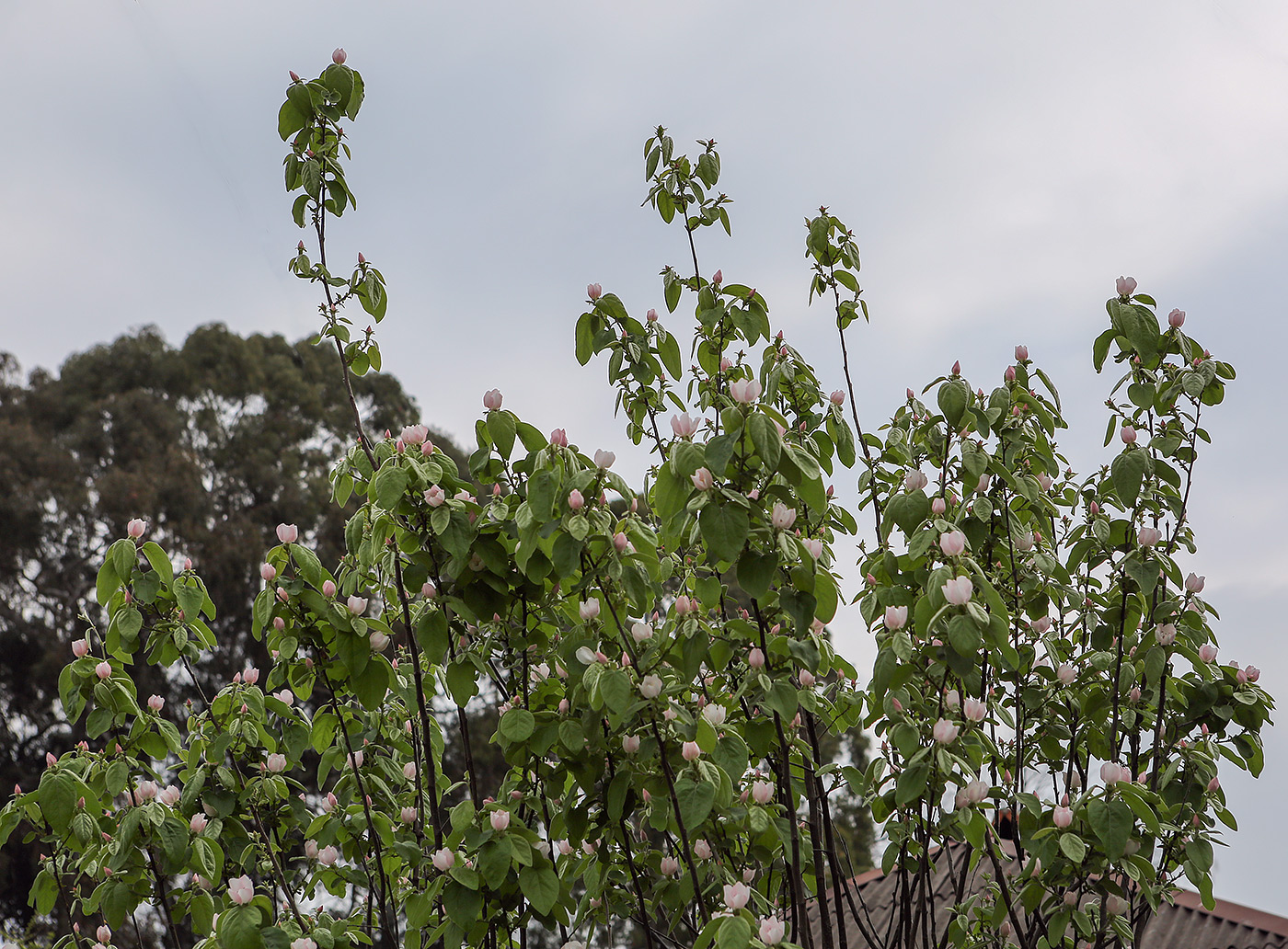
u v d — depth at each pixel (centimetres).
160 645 311
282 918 287
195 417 1870
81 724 1639
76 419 1833
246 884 260
